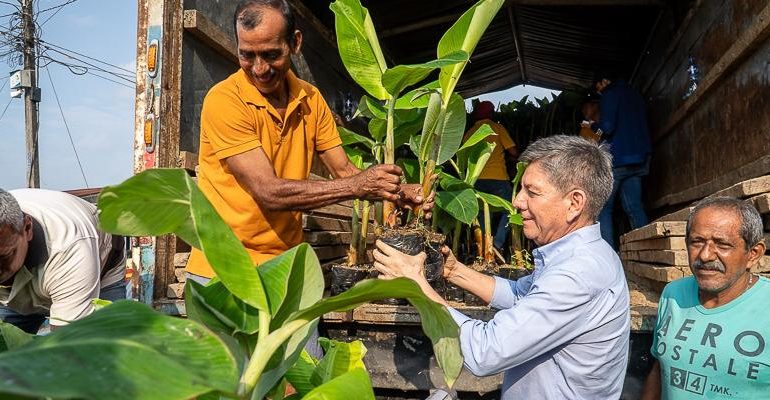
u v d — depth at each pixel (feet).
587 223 5.92
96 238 8.07
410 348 8.50
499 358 5.34
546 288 5.42
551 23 23.95
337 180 6.97
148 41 9.29
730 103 12.67
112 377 1.94
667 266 10.28
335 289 9.39
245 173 7.01
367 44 8.86
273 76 7.04
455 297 9.98
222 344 2.28
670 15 18.89
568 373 5.73
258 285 3.01
